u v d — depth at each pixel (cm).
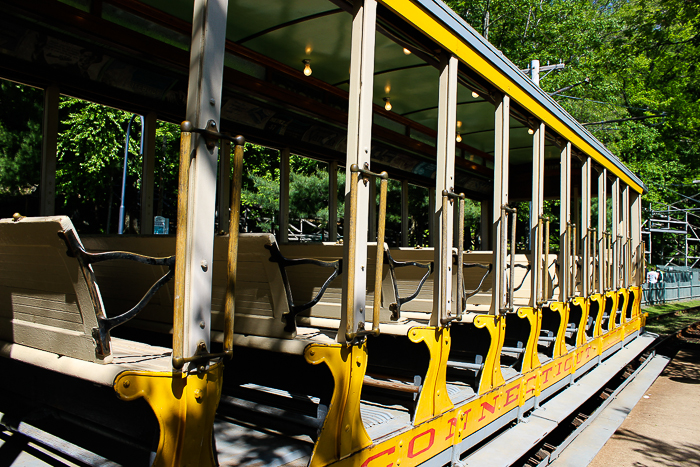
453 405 307
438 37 286
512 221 361
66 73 405
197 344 171
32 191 413
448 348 300
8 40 364
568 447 489
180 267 165
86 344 194
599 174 631
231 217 179
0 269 231
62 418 254
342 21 429
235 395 312
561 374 505
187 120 173
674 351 1126
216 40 175
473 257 461
